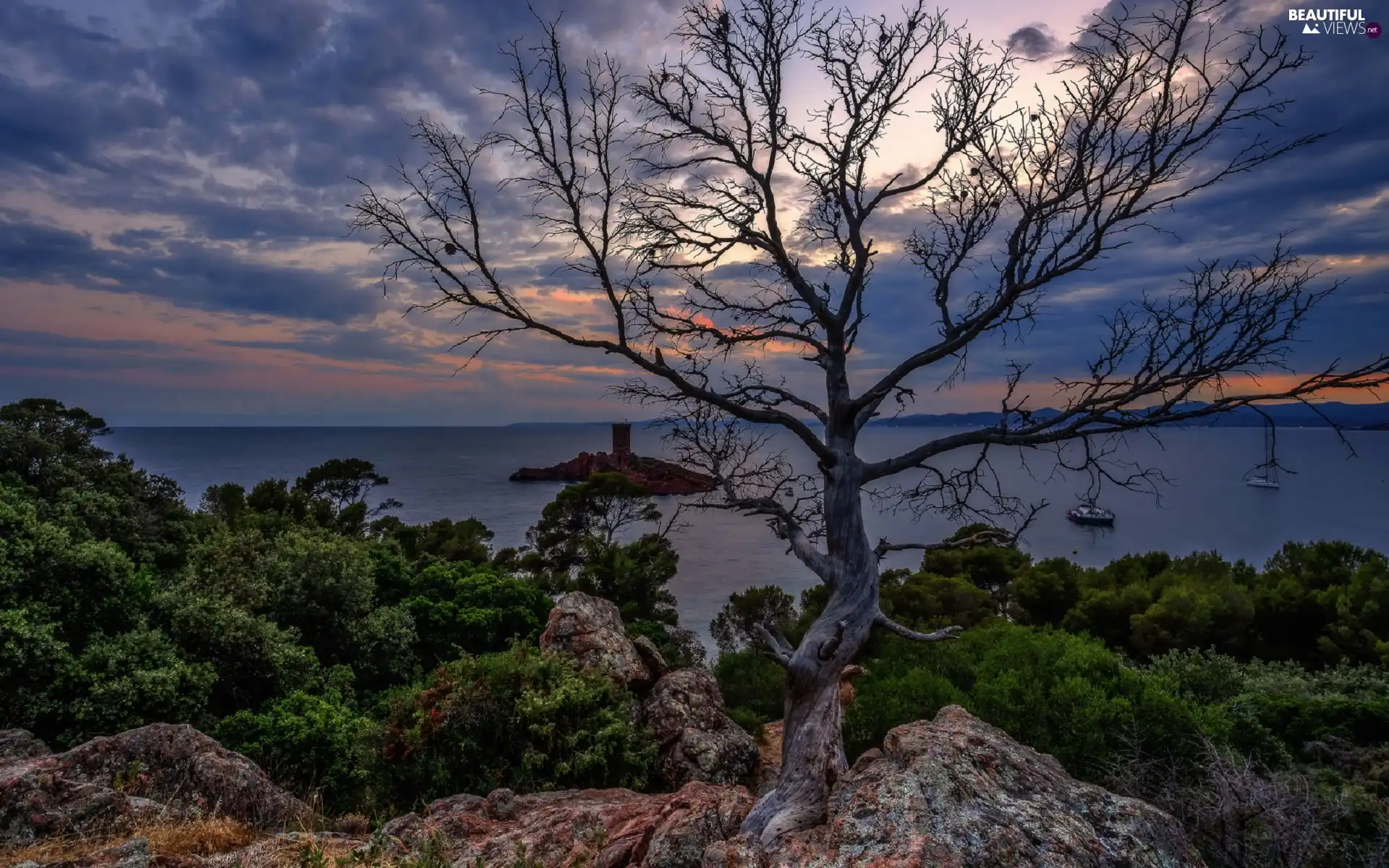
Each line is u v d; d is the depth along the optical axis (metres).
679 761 13.78
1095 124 7.15
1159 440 7.09
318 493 57.91
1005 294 7.43
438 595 27.28
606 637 16.11
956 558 37.47
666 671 16.86
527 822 8.44
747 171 8.25
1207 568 33.28
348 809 12.52
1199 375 6.86
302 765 13.66
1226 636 25.73
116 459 31.25
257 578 21.91
